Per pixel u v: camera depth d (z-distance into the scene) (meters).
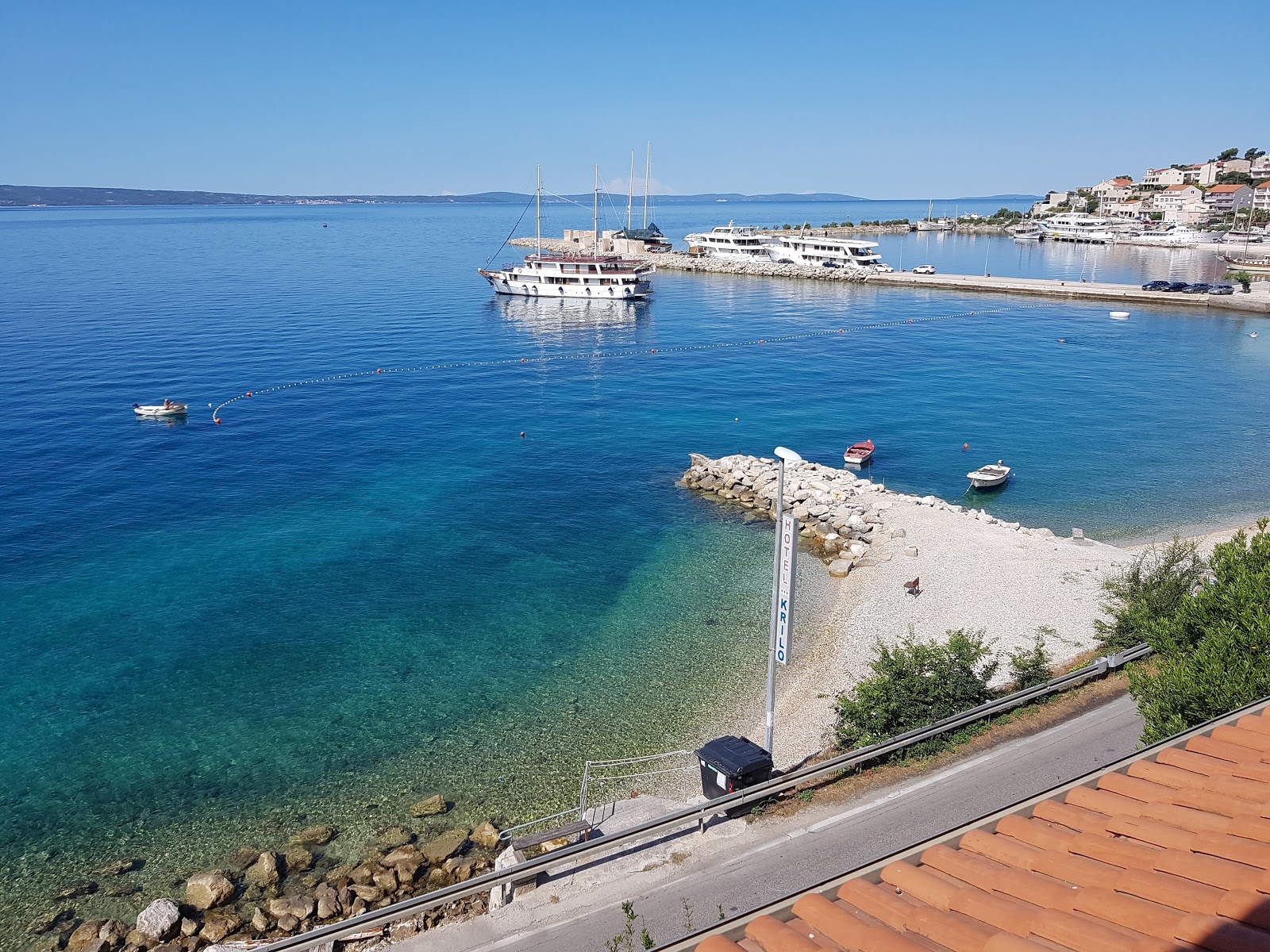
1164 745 13.59
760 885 17.08
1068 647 31.33
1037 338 104.62
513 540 44.88
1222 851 9.84
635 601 37.78
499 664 32.41
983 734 22.47
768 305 134.75
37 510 47.59
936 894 10.03
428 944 16.20
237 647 33.50
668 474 56.22
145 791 25.08
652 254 199.12
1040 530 44.25
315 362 88.75
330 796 24.81
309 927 19.56
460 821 23.58
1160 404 74.00
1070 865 10.16
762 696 29.70
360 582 39.53
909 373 87.06
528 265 139.12
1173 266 178.12
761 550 43.56
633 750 26.78
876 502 48.25
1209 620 19.88
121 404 70.06
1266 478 54.38
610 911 16.67
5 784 25.41
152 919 19.58
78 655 32.69
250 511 48.41
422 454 60.06
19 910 20.64
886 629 33.66
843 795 20.02
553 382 83.38
